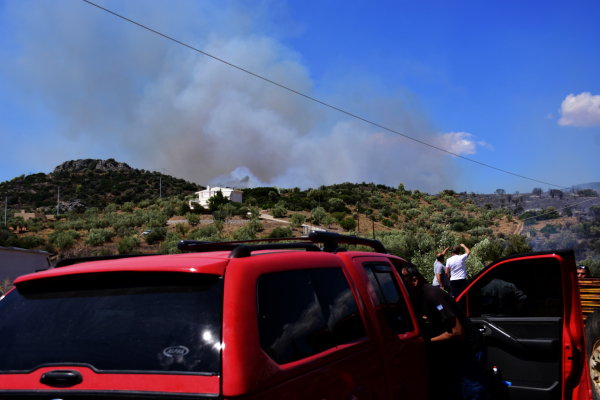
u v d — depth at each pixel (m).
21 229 73.56
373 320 2.79
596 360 3.57
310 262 2.45
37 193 159.25
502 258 4.46
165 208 91.56
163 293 1.94
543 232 46.06
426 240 40.09
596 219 40.53
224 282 1.89
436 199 136.25
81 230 74.38
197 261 2.00
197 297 1.88
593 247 33.94
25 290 2.16
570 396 3.73
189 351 1.75
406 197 132.00
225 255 2.24
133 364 1.76
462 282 9.62
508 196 130.75
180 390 1.67
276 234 61.34
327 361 2.16
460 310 3.70
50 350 1.87
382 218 95.12
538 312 4.43
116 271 1.99
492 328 4.22
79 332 1.91
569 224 43.97
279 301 2.06
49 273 2.10
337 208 99.38
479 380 3.65
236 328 1.77
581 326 3.72
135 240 58.41
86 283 2.10
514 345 4.06
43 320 1.99
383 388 2.65
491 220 92.31
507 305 4.55
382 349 2.75
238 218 83.38
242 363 1.71
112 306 1.96
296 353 2.01
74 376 1.76
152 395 1.67
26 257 17.77
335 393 2.15
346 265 2.89
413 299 3.88
